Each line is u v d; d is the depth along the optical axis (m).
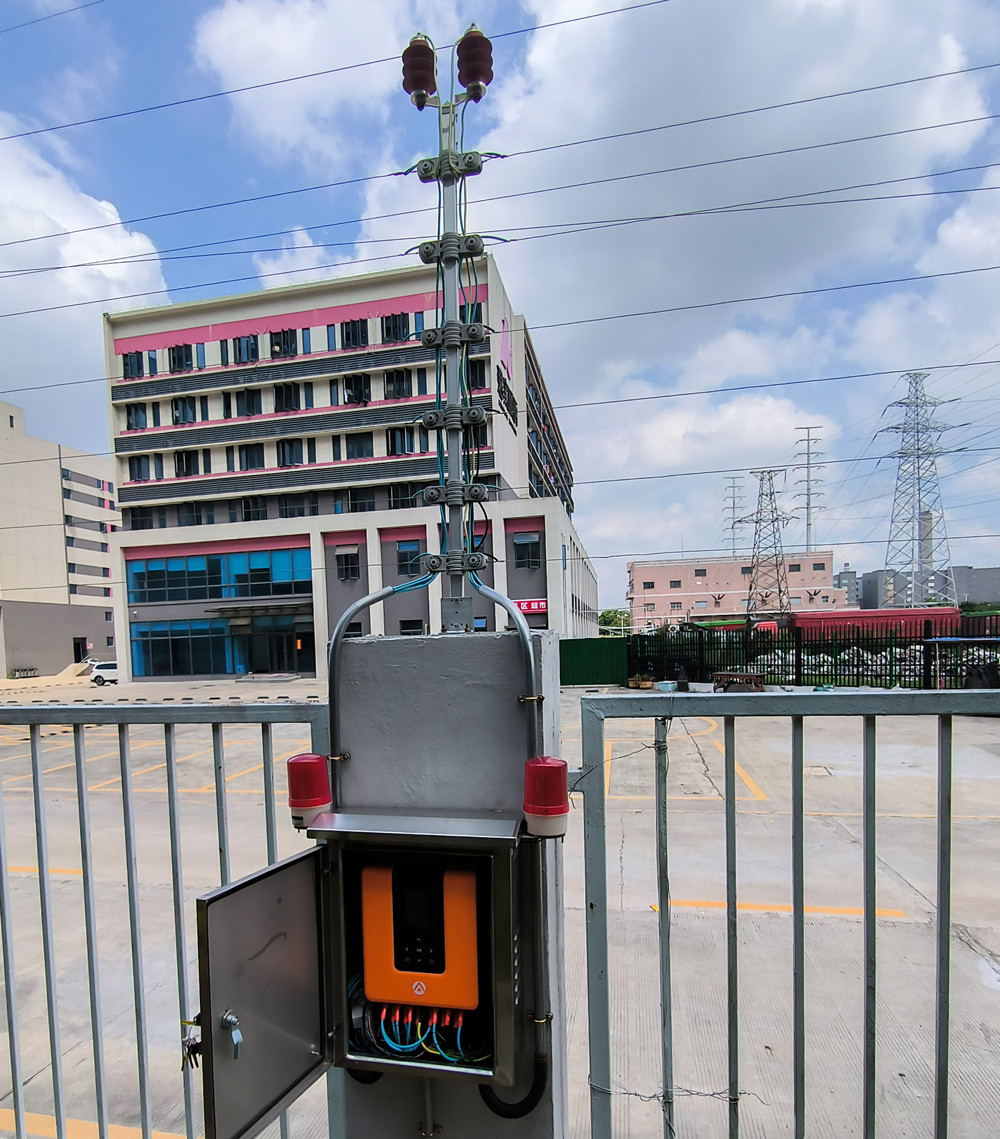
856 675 16.48
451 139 1.46
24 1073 2.63
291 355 29.45
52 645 36.94
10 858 5.32
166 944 3.69
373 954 1.24
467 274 1.50
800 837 1.26
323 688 23.22
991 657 14.55
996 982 3.10
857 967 3.23
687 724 11.64
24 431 40.75
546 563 24.36
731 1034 1.30
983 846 5.00
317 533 27.05
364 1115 1.35
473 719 1.24
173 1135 2.31
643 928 3.68
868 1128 1.23
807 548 61.91
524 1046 1.24
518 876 1.22
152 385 30.45
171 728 1.51
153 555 29.03
